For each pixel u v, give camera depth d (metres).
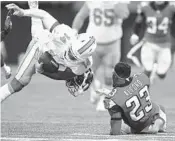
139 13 42.38
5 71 24.92
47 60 22.17
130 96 23.09
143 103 23.41
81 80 23.02
